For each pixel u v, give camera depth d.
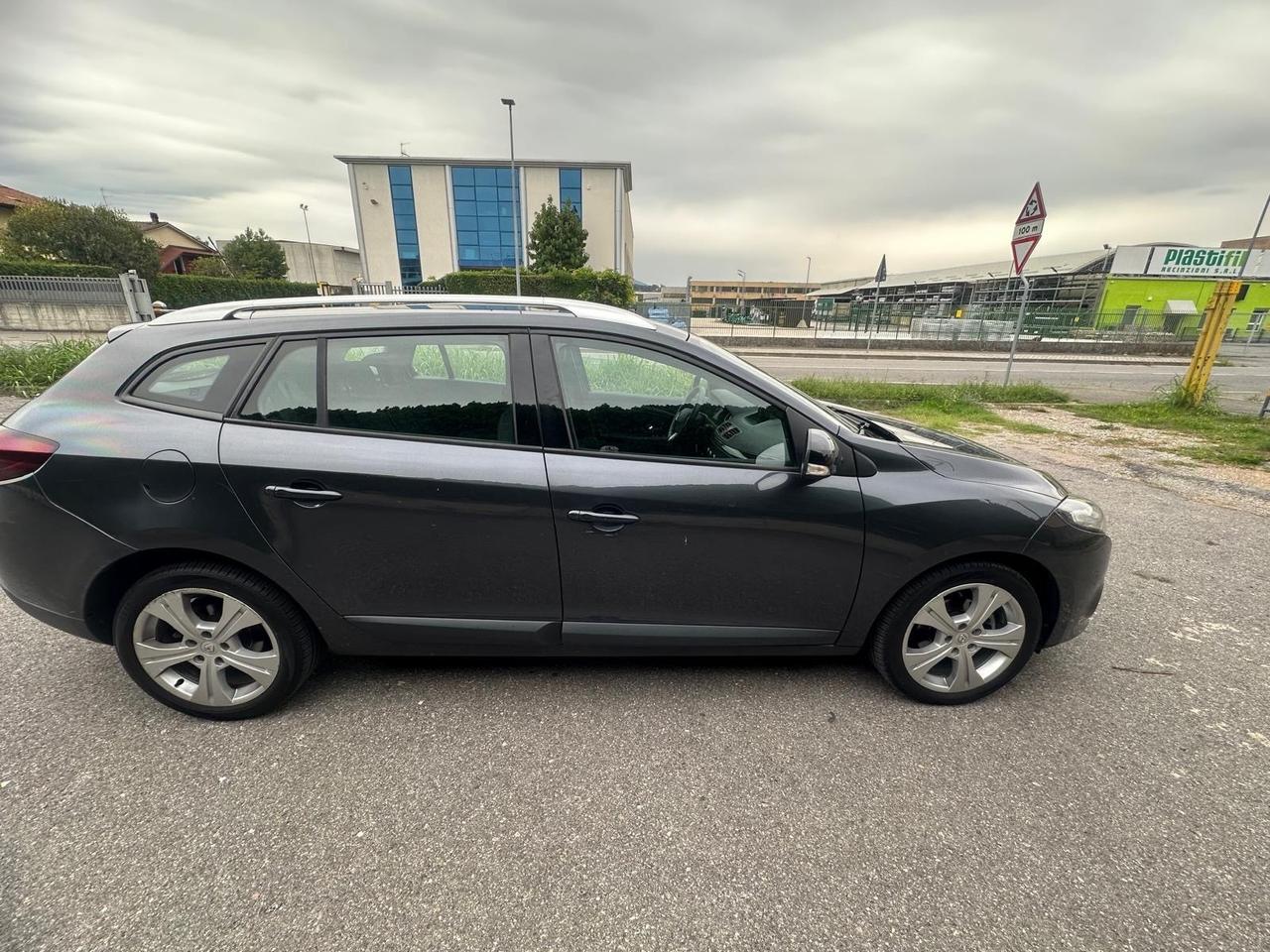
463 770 2.24
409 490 2.24
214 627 2.37
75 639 2.99
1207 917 1.72
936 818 2.06
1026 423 9.19
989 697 2.71
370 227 42.78
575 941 1.64
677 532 2.35
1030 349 25.12
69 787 2.11
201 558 2.34
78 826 1.95
